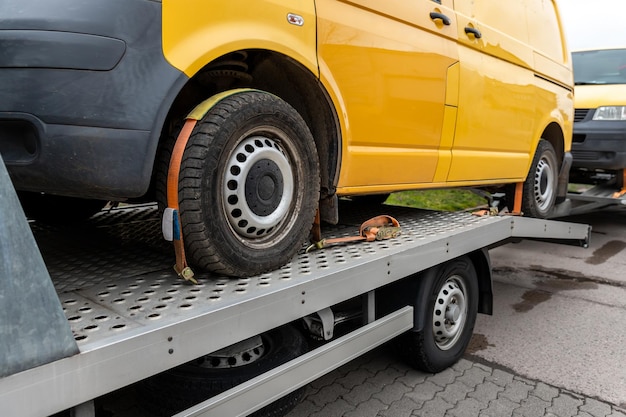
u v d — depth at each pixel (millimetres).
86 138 1744
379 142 2832
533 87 4371
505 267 5957
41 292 1260
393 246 2701
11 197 1253
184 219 1914
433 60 3117
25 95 1720
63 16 1718
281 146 2264
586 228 4883
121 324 1550
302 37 2322
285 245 2246
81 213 3285
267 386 1904
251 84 2529
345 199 4738
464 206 8930
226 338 1724
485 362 3436
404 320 2752
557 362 3447
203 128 1932
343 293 2230
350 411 2799
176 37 1870
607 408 2877
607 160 6996
